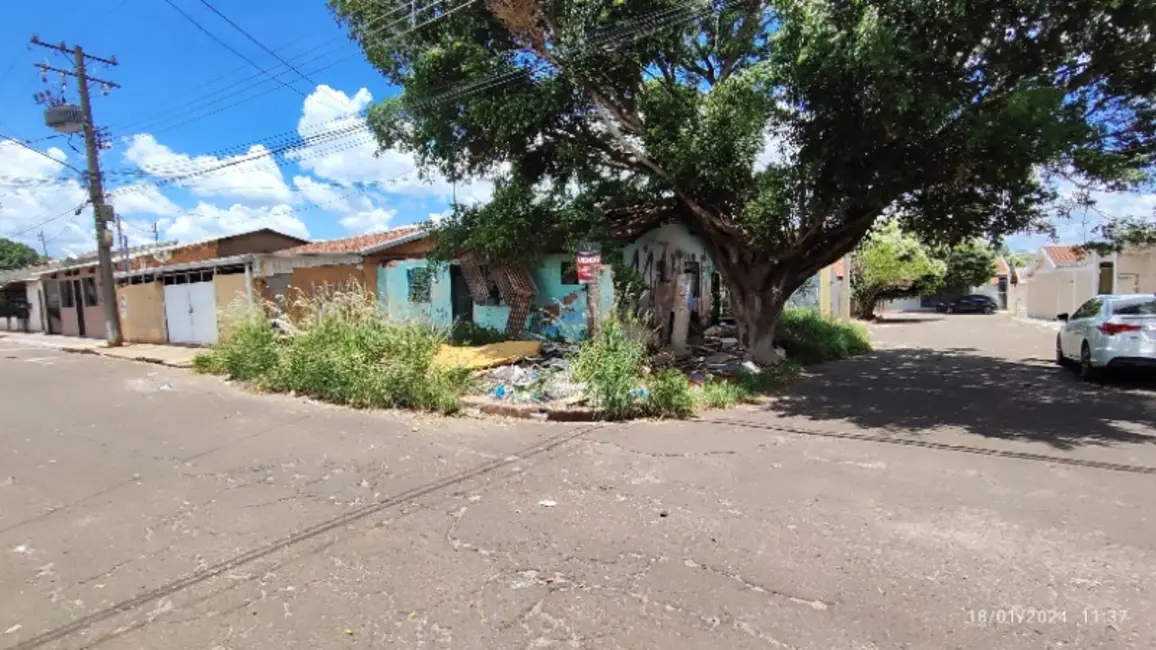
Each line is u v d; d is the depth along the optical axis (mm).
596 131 13531
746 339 14297
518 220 13234
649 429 8266
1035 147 8266
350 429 8367
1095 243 13078
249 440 7859
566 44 10922
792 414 9195
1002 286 58062
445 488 5824
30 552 4641
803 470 6301
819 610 3578
